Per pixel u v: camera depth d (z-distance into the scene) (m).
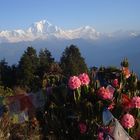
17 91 3.91
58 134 2.38
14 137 2.43
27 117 2.48
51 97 2.47
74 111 2.36
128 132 2.25
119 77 2.62
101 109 2.27
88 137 2.28
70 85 2.36
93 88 2.42
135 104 2.32
